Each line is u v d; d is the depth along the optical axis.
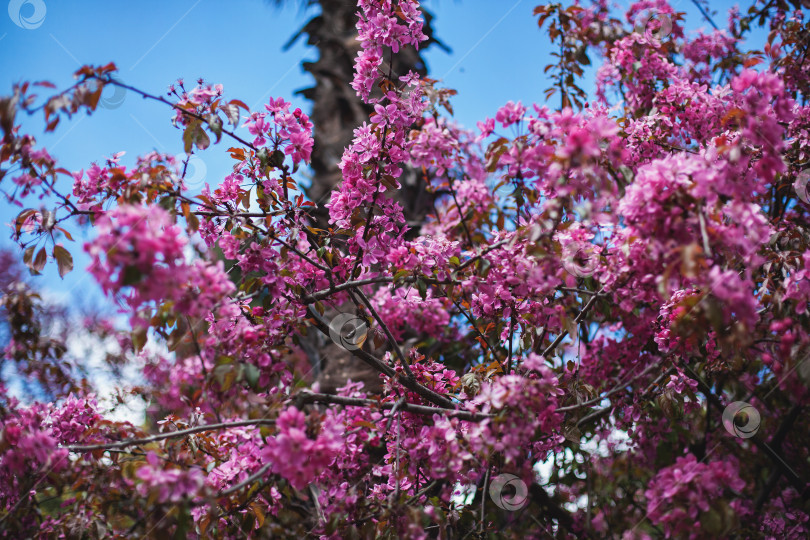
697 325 1.65
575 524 2.81
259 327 2.13
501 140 1.96
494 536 2.35
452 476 1.94
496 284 2.30
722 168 1.72
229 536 2.11
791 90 2.80
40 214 2.06
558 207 1.74
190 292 1.62
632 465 2.99
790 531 2.72
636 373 2.63
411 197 4.03
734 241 1.66
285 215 2.33
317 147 3.84
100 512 2.22
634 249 1.83
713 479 1.73
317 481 2.21
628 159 2.42
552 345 2.39
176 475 1.61
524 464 2.06
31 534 2.16
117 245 1.39
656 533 2.61
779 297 1.97
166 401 2.70
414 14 2.31
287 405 2.10
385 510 1.93
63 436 2.23
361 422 2.04
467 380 2.34
